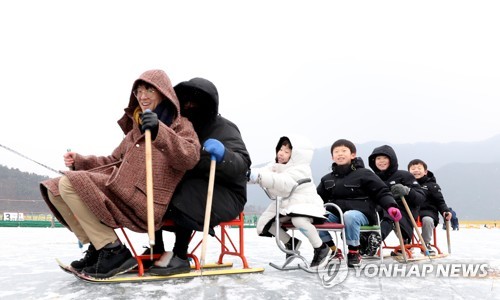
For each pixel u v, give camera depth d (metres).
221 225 3.45
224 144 3.31
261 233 4.18
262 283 3.02
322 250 3.84
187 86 3.32
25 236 9.30
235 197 3.30
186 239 3.24
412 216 4.82
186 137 3.04
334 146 4.70
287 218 4.11
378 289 2.94
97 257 3.17
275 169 4.19
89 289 2.74
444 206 5.87
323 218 3.85
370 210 4.40
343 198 4.55
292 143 4.07
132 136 3.35
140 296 2.53
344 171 4.61
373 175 4.47
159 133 2.74
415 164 6.10
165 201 3.01
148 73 3.13
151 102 3.15
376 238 4.38
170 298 2.49
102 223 2.89
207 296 2.56
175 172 3.06
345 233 4.27
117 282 2.91
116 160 3.45
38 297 2.55
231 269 3.48
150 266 3.27
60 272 3.62
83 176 2.82
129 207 2.94
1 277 3.35
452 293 2.85
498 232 16.20
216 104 3.35
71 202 2.83
